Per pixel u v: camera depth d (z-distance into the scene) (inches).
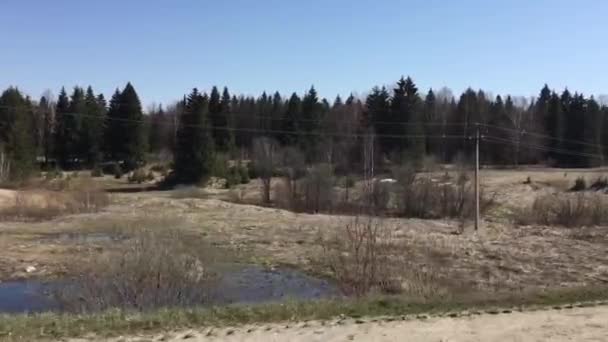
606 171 3341.5
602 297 554.6
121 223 1352.1
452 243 1244.5
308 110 3946.9
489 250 1179.3
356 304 486.0
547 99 4660.4
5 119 3390.7
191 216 1734.7
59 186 2417.6
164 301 530.6
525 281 911.7
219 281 640.4
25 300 743.1
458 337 388.5
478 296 547.2
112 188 3046.3
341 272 660.7
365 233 731.4
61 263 976.3
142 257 550.9
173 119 4579.2
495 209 2069.4
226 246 1171.3
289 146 3449.8
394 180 2338.8
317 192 2229.3
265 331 400.2
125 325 406.0
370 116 3946.9
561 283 898.7
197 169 3181.6
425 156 3334.2
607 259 1120.8
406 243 1182.9
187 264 573.9
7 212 1617.9
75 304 521.7
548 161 4094.5
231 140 3946.9
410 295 565.6
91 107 4114.2
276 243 1229.7
